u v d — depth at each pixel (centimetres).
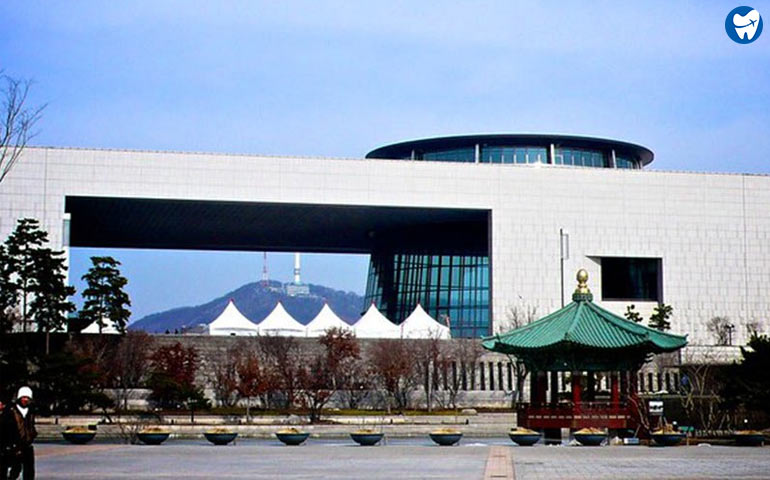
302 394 10838
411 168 13850
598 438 6359
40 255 10038
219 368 11231
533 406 7094
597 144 15212
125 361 10956
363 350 11750
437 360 11712
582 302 7219
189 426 8888
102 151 13250
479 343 12019
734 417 7950
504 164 14175
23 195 13050
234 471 4262
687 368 10512
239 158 13538
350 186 13712
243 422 9444
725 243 14450
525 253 13975
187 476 4041
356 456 5125
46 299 10150
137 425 8188
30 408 3244
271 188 13562
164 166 13375
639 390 11638
